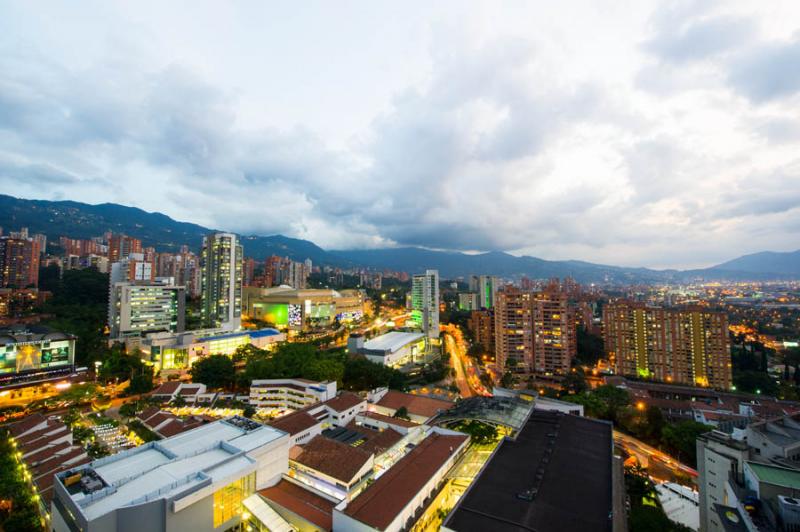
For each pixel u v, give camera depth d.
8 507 66.81
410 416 107.44
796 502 38.50
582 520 45.25
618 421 111.81
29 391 133.00
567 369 171.75
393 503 52.03
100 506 48.94
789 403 130.00
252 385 125.50
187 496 51.03
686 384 164.75
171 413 109.19
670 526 58.09
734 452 56.75
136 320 186.62
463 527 43.69
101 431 99.75
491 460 60.94
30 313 199.38
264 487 63.47
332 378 134.75
